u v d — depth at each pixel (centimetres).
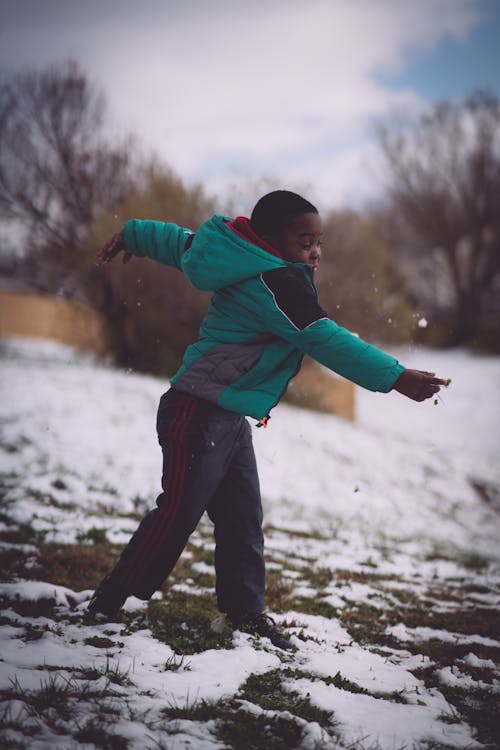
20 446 816
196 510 292
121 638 307
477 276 3419
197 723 232
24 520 527
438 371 2658
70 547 474
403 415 2034
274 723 240
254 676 280
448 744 241
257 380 286
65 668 265
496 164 3344
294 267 280
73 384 1232
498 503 1206
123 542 515
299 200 284
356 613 420
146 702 242
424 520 945
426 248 3594
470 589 558
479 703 290
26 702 229
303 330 266
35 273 1686
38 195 1609
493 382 2439
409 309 1967
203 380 287
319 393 1644
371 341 1803
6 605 339
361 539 730
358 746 230
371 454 1268
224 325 289
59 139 1620
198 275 289
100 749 205
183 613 356
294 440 1180
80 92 1642
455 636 394
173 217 1476
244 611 324
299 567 528
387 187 3512
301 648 329
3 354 1614
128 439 939
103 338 1628
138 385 1319
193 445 287
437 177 3438
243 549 321
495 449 1680
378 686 294
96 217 1567
